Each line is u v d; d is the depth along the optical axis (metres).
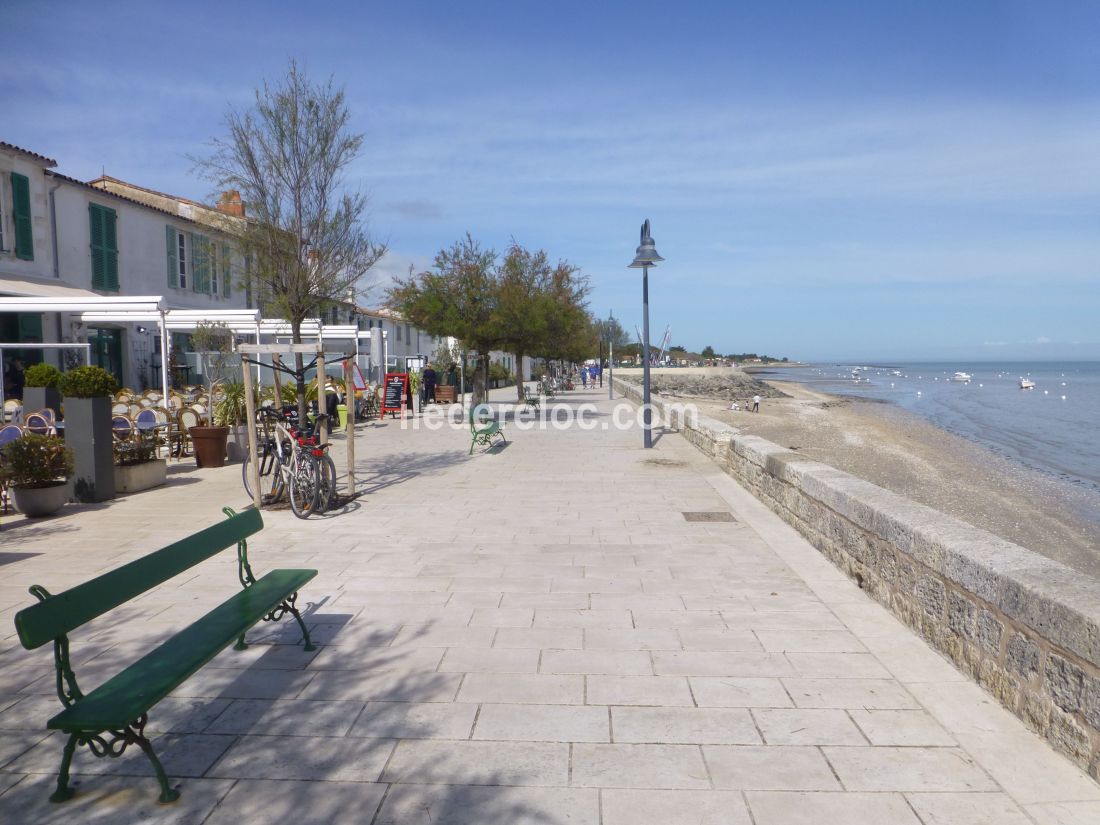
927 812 2.89
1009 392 66.06
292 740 3.48
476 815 2.89
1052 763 3.21
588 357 52.28
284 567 6.33
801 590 5.64
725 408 35.72
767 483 8.80
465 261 20.50
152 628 4.94
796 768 3.21
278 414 8.80
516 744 3.43
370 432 18.25
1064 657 3.26
